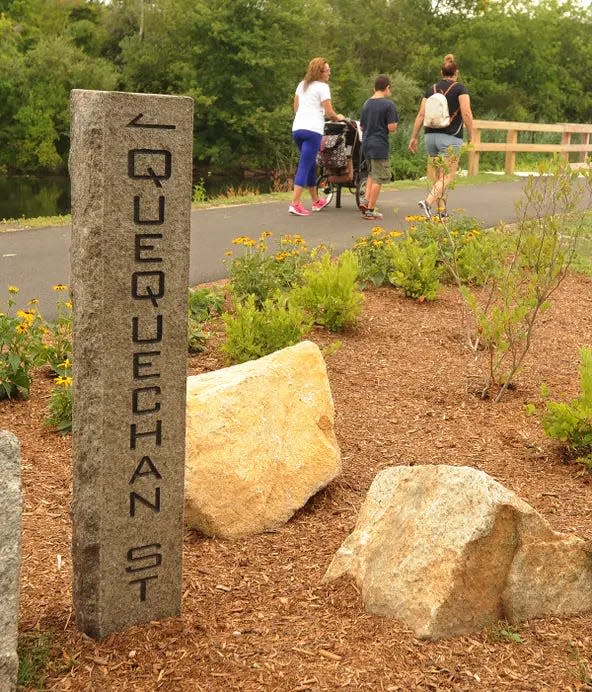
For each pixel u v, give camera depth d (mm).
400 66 51656
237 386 4078
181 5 41719
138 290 2723
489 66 50625
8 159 42156
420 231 9359
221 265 9250
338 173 13562
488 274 7465
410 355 6480
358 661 2830
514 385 5887
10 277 8648
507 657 2883
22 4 52562
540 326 7539
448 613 2947
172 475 2930
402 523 3178
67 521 3865
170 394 2857
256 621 3072
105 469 2793
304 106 12719
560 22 52844
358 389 5691
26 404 5262
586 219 11844
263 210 13617
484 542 2979
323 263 7207
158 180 2684
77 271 2695
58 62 41875
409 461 4645
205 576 3420
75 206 2678
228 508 3801
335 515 4066
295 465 4070
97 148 2576
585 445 4652
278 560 3588
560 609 3131
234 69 41688
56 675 2740
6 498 2467
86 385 2750
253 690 2686
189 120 2697
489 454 4727
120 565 2902
